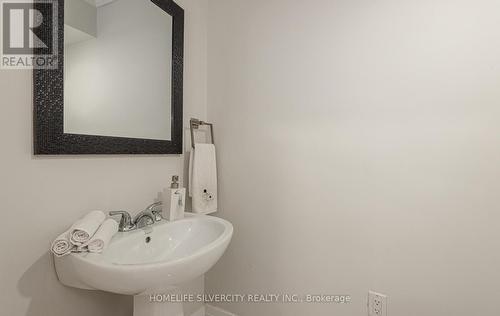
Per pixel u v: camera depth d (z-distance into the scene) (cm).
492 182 95
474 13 96
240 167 150
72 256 75
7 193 73
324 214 127
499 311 96
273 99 139
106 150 99
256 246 146
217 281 159
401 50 108
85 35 92
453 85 100
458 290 102
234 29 151
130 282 70
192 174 142
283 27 135
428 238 106
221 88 156
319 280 129
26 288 78
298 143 133
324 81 125
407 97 108
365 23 115
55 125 82
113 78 103
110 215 98
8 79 72
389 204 113
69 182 89
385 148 113
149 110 121
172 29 133
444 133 102
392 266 113
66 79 86
